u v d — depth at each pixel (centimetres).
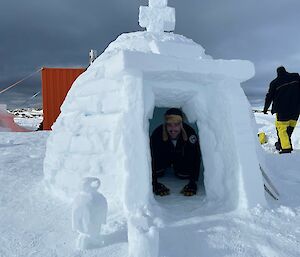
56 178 321
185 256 191
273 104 645
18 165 476
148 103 279
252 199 270
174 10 377
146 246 180
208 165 298
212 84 302
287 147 625
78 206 199
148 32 357
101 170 279
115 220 239
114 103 287
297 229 230
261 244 206
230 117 289
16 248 205
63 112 355
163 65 272
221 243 208
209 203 282
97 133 291
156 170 358
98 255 192
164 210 259
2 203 296
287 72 636
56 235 224
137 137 261
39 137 846
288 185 353
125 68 262
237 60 298
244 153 280
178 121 335
